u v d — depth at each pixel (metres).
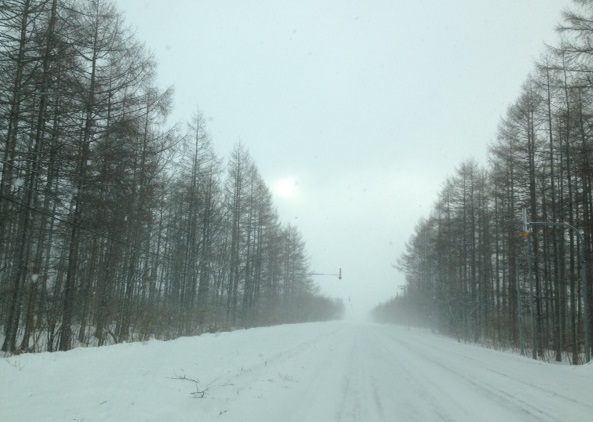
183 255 28.77
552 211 24.38
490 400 9.72
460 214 41.66
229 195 36.12
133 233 21.30
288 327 37.25
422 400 9.62
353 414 8.18
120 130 16.59
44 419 6.04
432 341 34.62
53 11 13.22
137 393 7.88
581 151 19.33
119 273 23.08
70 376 8.53
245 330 28.20
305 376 12.24
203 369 11.21
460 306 44.03
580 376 13.92
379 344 27.39
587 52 15.82
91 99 15.88
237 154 36.44
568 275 26.00
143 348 13.12
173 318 26.36
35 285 17.44
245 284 41.34
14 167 13.75
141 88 17.81
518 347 28.00
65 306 15.89
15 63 13.07
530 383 12.33
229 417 7.36
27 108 14.10
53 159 15.12
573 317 22.59
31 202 16.08
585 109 18.28
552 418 8.09
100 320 18.89
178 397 8.08
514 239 27.22
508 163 26.00
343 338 31.28
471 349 26.55
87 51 15.86
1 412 6.16
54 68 13.65
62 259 19.22
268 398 8.98
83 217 17.14
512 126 25.44
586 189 22.06
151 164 20.69
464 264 42.09
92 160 16.23
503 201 30.39
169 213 30.69
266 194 41.44
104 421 6.21
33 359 9.38
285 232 57.94
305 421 7.54
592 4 15.39
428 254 53.00
